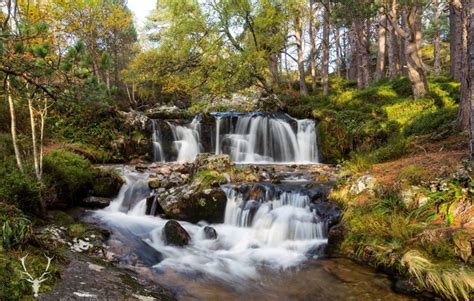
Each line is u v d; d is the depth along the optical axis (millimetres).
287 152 14062
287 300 4406
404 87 15789
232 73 13938
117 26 23656
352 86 24562
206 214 7332
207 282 4875
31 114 6191
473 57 6023
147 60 16141
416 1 12281
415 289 4426
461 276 4109
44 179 6809
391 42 20047
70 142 11688
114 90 4363
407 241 5090
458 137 8789
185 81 14836
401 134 11156
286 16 14844
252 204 7332
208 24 14570
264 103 18109
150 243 6090
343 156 12750
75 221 6461
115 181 8664
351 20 14125
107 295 3748
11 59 3449
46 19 9938
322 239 6383
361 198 6676
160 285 4582
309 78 30641
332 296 4473
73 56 3779
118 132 12938
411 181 6230
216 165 8891
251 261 5707
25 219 4551
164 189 8336
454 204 5254
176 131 14000
